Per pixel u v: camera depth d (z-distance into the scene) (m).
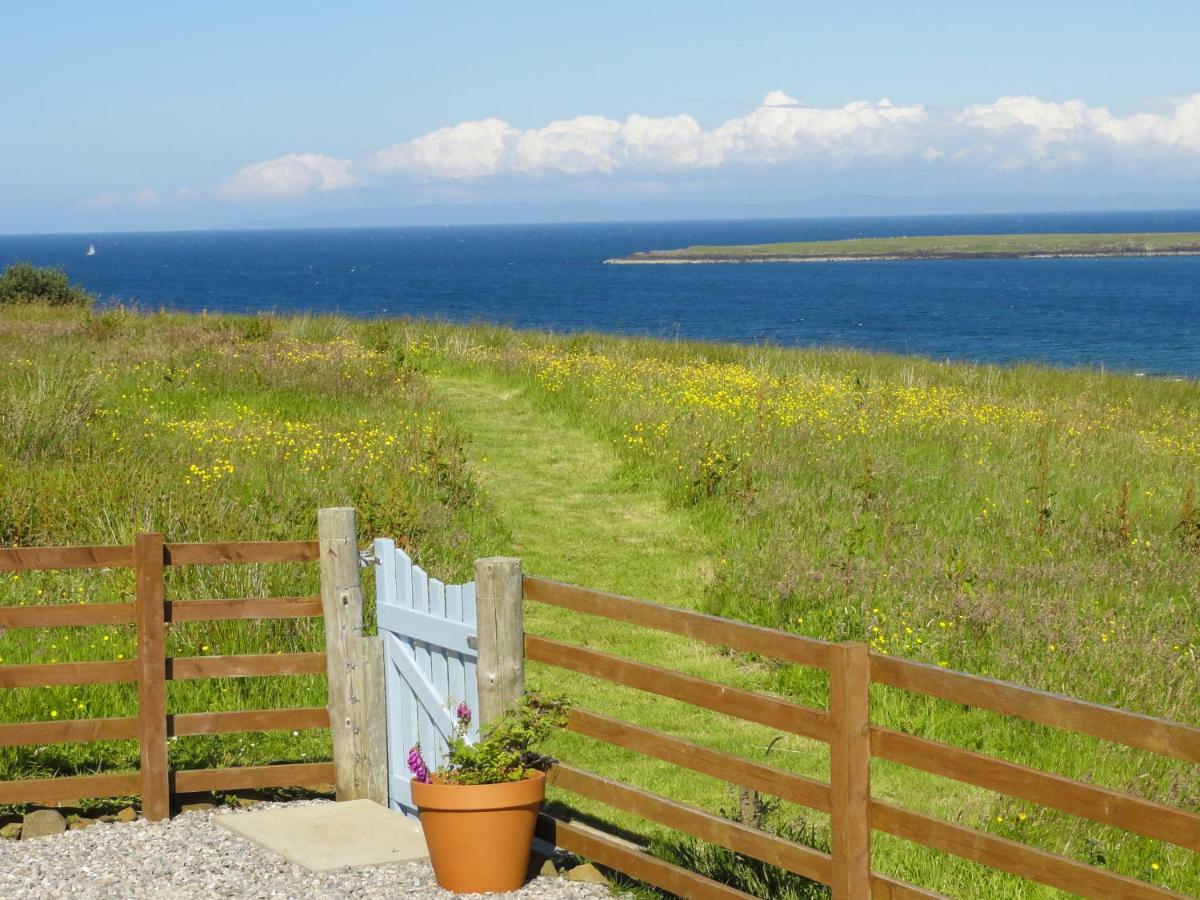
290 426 15.77
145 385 18.70
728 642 4.83
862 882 4.47
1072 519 13.20
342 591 6.41
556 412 19.16
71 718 7.45
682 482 14.67
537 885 5.44
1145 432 19.42
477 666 5.70
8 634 8.42
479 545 12.38
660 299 94.44
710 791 7.40
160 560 6.12
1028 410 20.62
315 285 118.50
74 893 5.20
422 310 77.44
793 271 158.00
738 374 22.64
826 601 10.40
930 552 11.93
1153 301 88.06
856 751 4.43
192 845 5.82
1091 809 3.84
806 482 14.56
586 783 5.53
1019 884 5.98
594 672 5.39
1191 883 6.01
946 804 7.24
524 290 109.25
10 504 11.16
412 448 14.99
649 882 5.27
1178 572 11.51
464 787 5.21
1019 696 4.02
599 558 12.50
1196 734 3.61
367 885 5.38
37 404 14.38
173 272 157.38
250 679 8.13
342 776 6.46
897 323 68.19
